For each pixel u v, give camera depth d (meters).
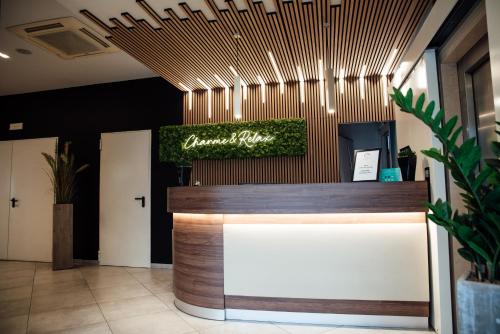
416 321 2.84
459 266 2.65
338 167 5.21
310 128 5.34
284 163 5.36
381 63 4.70
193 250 3.30
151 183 5.73
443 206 1.78
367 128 5.23
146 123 5.88
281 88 5.51
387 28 3.68
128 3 3.22
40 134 6.45
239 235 3.14
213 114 5.72
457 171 1.60
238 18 3.47
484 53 2.40
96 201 5.99
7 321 3.18
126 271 5.30
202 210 3.18
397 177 3.32
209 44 4.05
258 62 4.62
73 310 3.47
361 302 2.91
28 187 6.34
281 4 3.24
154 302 3.73
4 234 6.33
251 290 3.10
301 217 3.02
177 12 3.40
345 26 3.64
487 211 1.54
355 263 2.92
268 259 3.07
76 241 6.01
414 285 2.85
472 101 2.69
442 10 2.37
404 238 2.88
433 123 1.65
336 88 5.34
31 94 6.58
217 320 3.13
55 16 3.87
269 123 5.30
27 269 5.48
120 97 6.05
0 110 6.72
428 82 2.88
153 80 5.92
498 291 1.46
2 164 6.54
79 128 6.22
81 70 5.52
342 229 2.95
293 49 4.21
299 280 3.01
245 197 3.04
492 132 2.45
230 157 5.45
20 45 4.61
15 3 3.60
